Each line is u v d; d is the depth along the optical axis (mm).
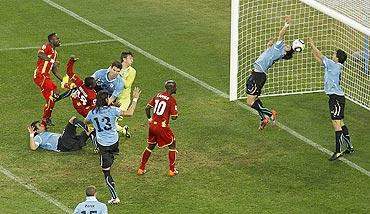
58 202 60062
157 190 61875
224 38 88188
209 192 61719
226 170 64625
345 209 59906
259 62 69688
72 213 58750
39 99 74812
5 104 73812
